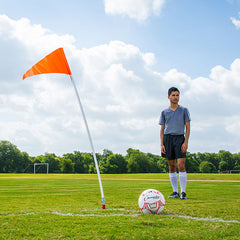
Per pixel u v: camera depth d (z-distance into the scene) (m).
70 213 4.52
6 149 116.31
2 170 113.50
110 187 12.62
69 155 125.25
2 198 7.68
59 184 16.36
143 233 3.09
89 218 3.92
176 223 3.63
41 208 5.31
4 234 3.07
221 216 4.30
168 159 7.16
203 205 5.49
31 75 5.61
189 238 2.91
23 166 117.81
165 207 5.14
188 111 7.07
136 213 4.53
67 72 5.74
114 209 4.96
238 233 3.15
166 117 7.17
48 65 5.66
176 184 7.22
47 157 123.00
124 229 3.27
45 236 2.98
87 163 124.19
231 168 116.50
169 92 7.12
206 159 119.19
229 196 7.62
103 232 3.14
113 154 116.75
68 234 3.05
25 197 7.96
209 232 3.16
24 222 3.66
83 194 8.87
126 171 114.94
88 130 5.70
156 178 28.80
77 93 5.79
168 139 7.10
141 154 117.19
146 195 4.48
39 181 21.25
